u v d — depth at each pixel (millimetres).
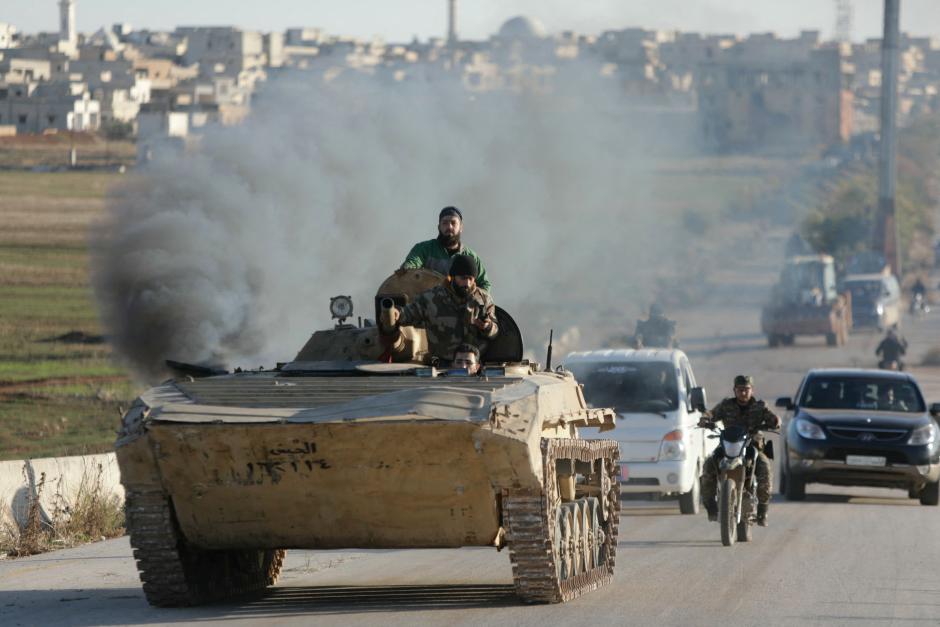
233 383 34062
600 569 39469
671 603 35844
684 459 61156
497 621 32625
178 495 33469
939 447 67062
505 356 38062
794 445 68375
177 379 35250
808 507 65375
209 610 34844
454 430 31672
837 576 41531
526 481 32406
